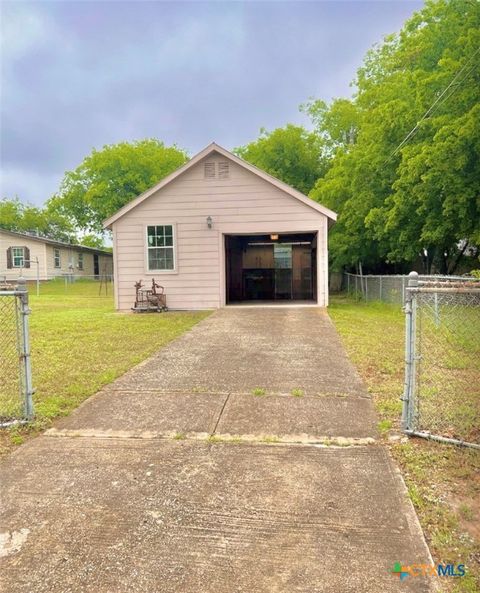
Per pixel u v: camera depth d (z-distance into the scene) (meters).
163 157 34.16
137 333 8.12
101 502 2.44
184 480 2.66
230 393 4.35
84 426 3.56
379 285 14.48
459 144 10.78
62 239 48.72
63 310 13.05
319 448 3.09
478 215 11.94
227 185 12.37
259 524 2.22
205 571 1.89
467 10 12.22
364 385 4.59
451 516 2.25
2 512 2.35
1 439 3.33
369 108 19.44
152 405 4.03
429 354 5.46
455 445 3.08
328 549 2.02
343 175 19.48
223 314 11.12
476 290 3.03
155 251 12.71
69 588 1.81
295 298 16.64
